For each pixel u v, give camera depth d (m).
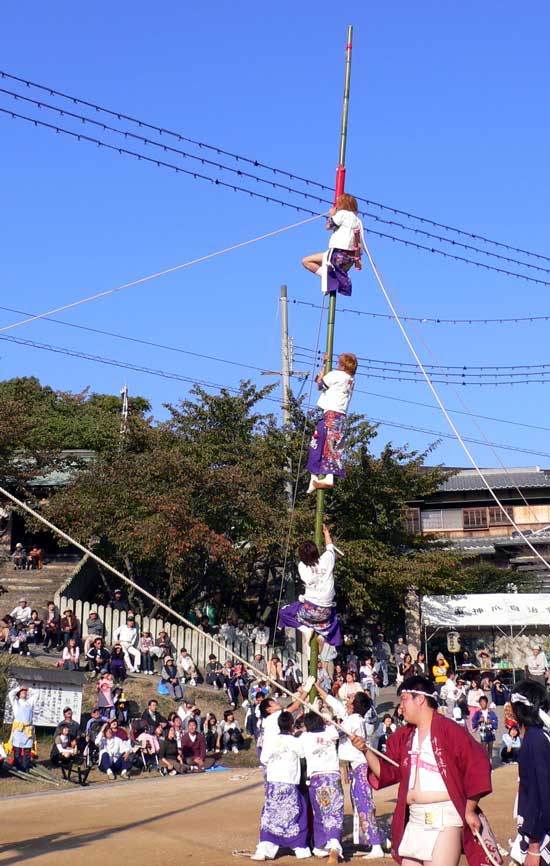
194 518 32.25
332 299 13.05
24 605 29.44
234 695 28.89
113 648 28.08
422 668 31.78
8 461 36.94
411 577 35.34
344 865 11.70
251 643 34.06
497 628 40.22
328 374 12.95
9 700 22.34
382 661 35.16
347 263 12.95
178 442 36.38
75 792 19.08
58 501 34.00
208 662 31.64
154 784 20.47
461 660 39.47
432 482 38.09
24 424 37.12
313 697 12.58
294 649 34.59
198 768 23.23
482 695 25.39
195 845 12.45
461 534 51.25
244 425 36.91
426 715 6.84
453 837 6.57
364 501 37.03
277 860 11.74
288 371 36.53
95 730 22.61
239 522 33.84
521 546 46.94
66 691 23.33
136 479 33.56
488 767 6.72
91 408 53.41
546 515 50.34
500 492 50.72
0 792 19.06
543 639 39.75
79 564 36.00
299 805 11.89
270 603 37.69
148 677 28.97
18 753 20.97
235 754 25.23
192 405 37.41
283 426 36.25
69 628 29.14
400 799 6.76
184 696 28.27
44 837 13.17
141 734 23.23
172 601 35.47
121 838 12.96
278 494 35.88
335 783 12.02
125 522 32.56
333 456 12.86
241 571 33.44
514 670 37.44
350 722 12.38
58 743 21.52
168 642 30.92
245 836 13.19
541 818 7.64
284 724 12.04
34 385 54.50
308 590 12.80
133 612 32.91
